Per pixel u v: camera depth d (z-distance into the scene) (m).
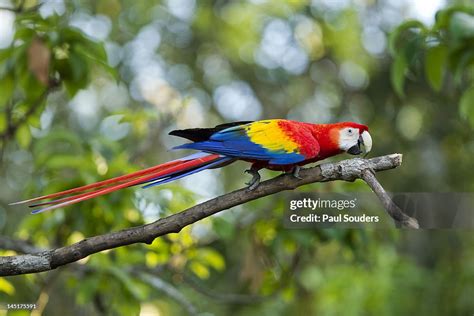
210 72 12.89
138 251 6.08
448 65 5.45
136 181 4.14
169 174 4.29
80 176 5.55
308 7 12.38
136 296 5.64
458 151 10.24
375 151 10.45
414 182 10.06
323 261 9.55
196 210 3.68
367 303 8.35
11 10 5.75
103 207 5.39
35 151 5.96
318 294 8.69
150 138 7.48
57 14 5.44
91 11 11.80
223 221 6.14
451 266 9.69
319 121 12.29
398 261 8.88
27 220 5.81
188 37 12.81
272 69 12.66
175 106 8.09
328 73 12.56
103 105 11.61
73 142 5.95
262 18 12.73
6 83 5.57
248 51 12.80
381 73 11.15
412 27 5.55
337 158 8.75
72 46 5.46
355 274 8.45
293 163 4.73
